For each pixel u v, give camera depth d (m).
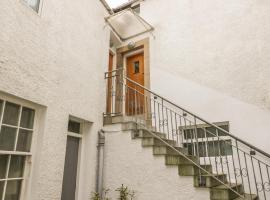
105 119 4.46
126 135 4.07
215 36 5.10
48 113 3.22
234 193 3.22
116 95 5.14
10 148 2.77
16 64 2.77
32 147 3.05
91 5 4.70
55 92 3.39
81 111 3.92
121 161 4.00
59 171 3.29
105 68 4.90
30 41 3.04
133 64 6.42
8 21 2.72
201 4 5.52
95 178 4.02
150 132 3.94
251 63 4.52
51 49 3.42
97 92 4.47
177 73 5.36
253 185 3.92
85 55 4.27
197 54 5.22
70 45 3.88
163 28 5.90
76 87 3.89
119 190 3.79
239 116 4.38
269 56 4.36
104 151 4.24
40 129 3.15
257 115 4.21
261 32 4.56
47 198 3.04
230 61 4.77
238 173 4.12
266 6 4.64
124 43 6.43
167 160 3.51
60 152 3.35
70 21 3.96
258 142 4.08
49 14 3.47
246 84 4.47
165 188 3.43
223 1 5.23
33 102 3.01
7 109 2.79
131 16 5.77
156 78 5.62
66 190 3.67
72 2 4.08
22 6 2.97
